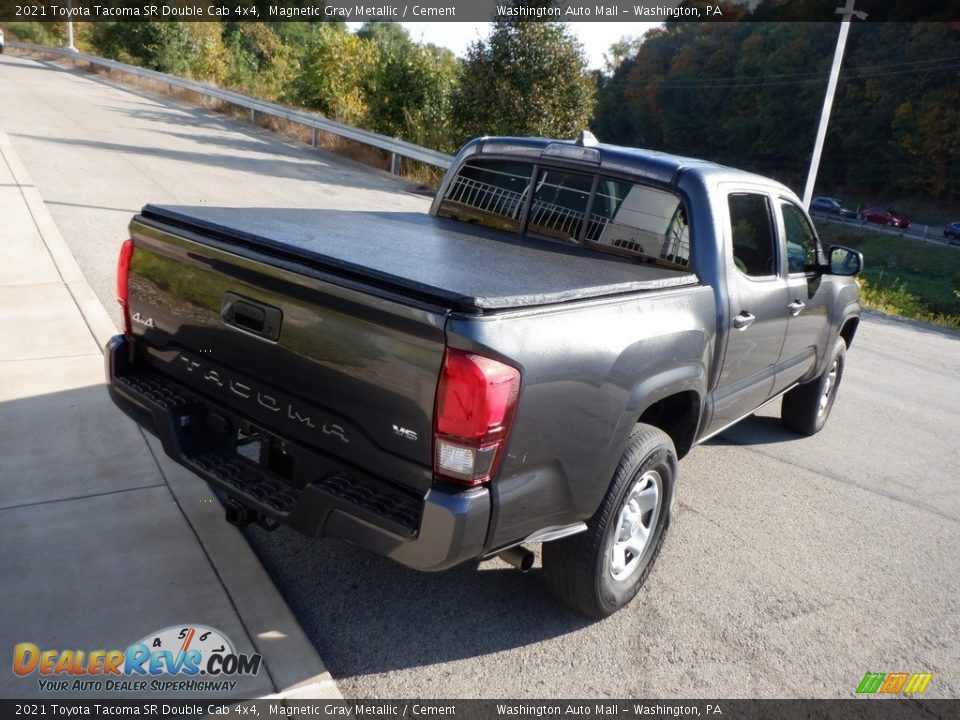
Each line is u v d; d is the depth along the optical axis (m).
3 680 2.58
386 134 22.75
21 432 4.24
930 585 4.02
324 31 24.67
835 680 3.17
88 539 3.38
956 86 70.31
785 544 4.28
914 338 11.91
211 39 40.69
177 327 3.12
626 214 4.02
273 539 3.63
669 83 94.25
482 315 2.35
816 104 80.88
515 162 4.47
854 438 6.31
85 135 16.03
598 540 3.06
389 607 3.27
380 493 2.57
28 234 8.07
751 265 4.19
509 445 2.47
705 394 3.70
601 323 2.83
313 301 2.60
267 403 2.82
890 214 72.38
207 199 11.33
